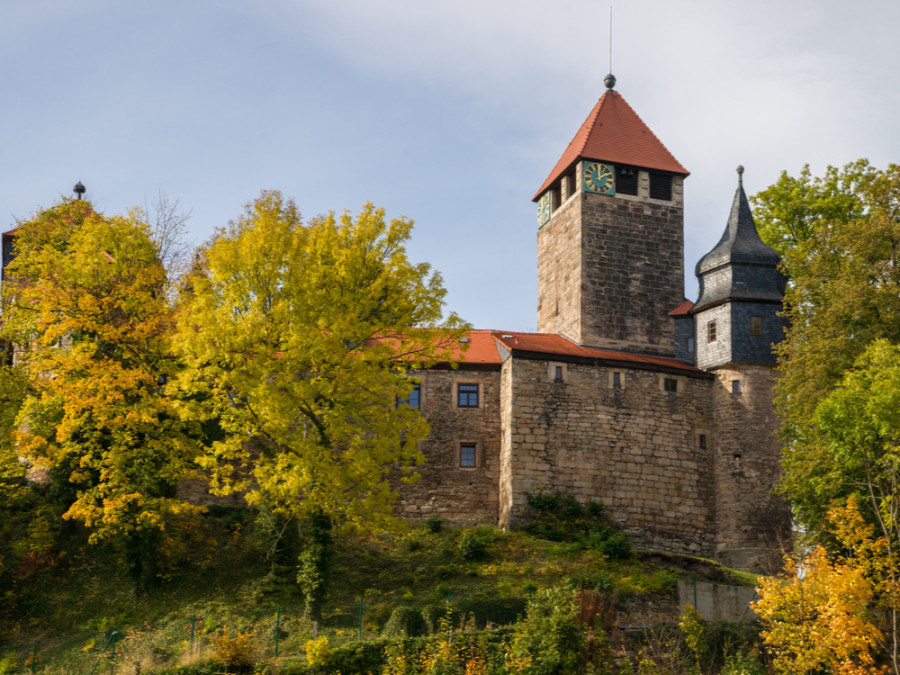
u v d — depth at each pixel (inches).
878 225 1438.2
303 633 1249.4
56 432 1519.4
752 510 1694.1
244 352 1302.9
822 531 1336.1
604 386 1723.7
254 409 1300.4
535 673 1080.2
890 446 1165.1
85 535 1496.1
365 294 1341.0
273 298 1338.6
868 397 1192.8
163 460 1492.4
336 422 1306.6
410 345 1475.1
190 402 1311.5
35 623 1346.0
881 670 1064.2
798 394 1408.7
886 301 1390.3
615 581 1362.0
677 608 1326.3
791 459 1408.7
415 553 1492.4
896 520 1152.2
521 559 1470.2
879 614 1197.1
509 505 1640.0
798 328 1492.4
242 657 1152.2
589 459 1684.3
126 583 1406.3
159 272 1567.4
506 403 1713.8
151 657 1206.9
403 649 1147.3
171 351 1334.9
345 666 1139.9
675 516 1699.1
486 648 1146.7
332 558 1365.7
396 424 1341.0
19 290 1589.6
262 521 1437.0
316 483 1277.1
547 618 1124.5
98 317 1514.5
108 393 1417.3
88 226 1576.0
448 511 1706.4
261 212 1405.0
